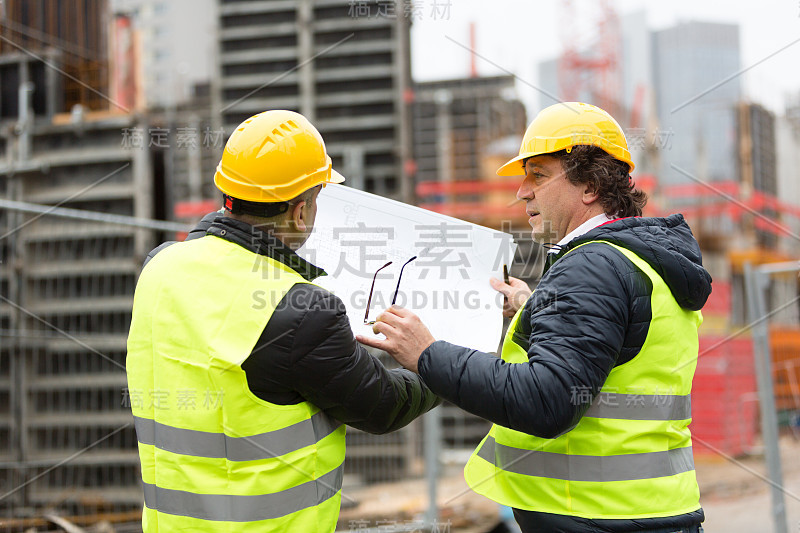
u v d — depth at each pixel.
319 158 1.67
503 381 1.50
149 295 1.62
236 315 1.50
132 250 5.02
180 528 1.53
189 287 1.56
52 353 4.73
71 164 5.16
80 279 4.95
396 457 5.59
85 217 3.52
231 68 6.74
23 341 4.61
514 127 9.59
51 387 4.67
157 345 1.56
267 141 1.61
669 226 1.70
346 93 6.81
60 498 4.38
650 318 1.58
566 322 1.52
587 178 1.71
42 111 5.46
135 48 7.16
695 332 1.73
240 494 1.50
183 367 1.53
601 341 1.49
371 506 4.82
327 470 1.61
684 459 1.70
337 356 1.50
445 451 6.14
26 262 4.89
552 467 1.64
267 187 1.59
